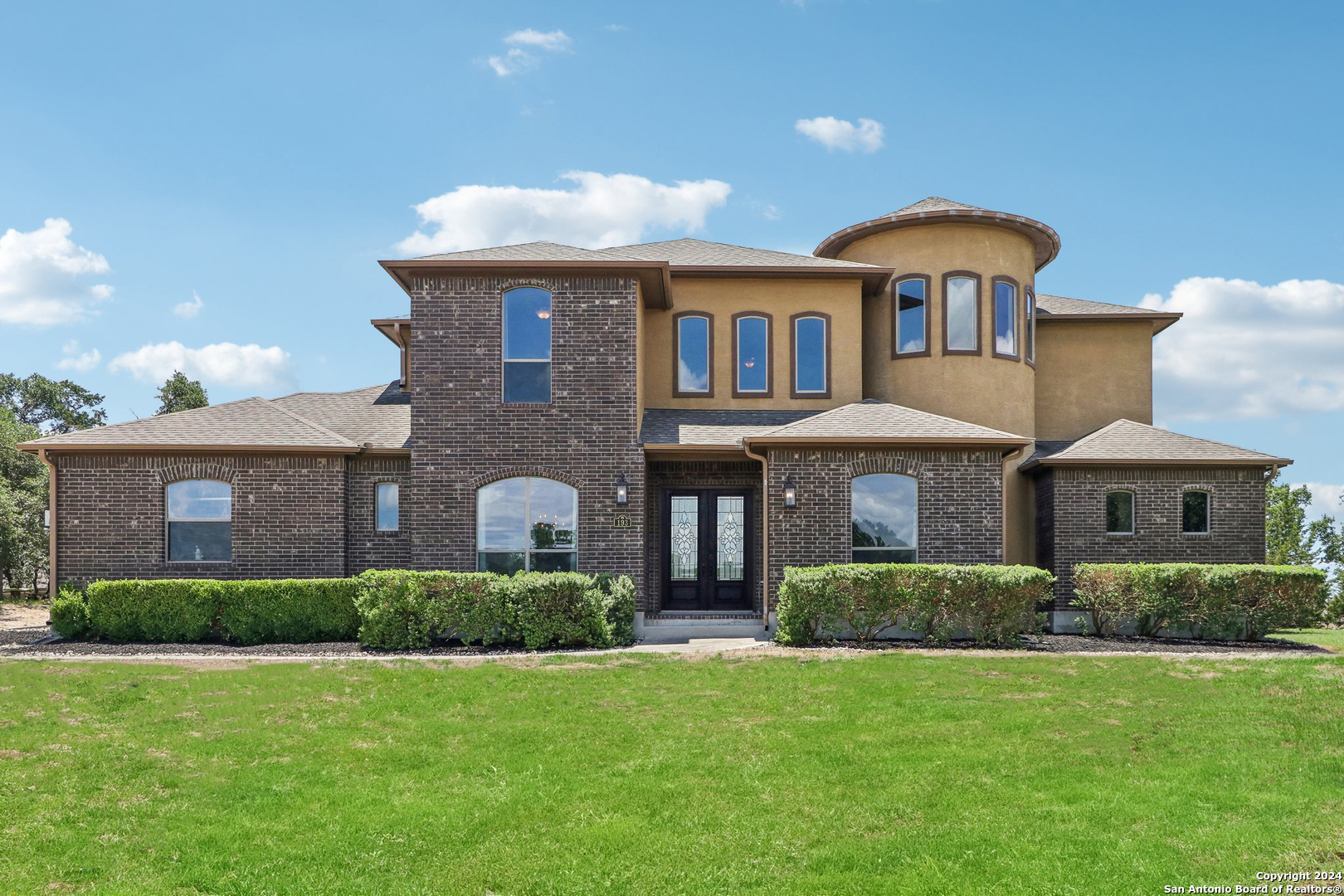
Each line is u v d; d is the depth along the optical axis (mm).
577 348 16547
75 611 15148
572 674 11953
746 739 9094
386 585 14227
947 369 19453
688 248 20438
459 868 6266
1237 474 17938
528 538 16422
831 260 19875
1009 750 8547
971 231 19719
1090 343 21750
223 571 16688
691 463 18234
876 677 11539
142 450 16562
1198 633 15539
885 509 16203
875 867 6133
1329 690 10133
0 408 30328
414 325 16516
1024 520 19703
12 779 7949
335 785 7980
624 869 6195
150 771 8258
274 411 18047
